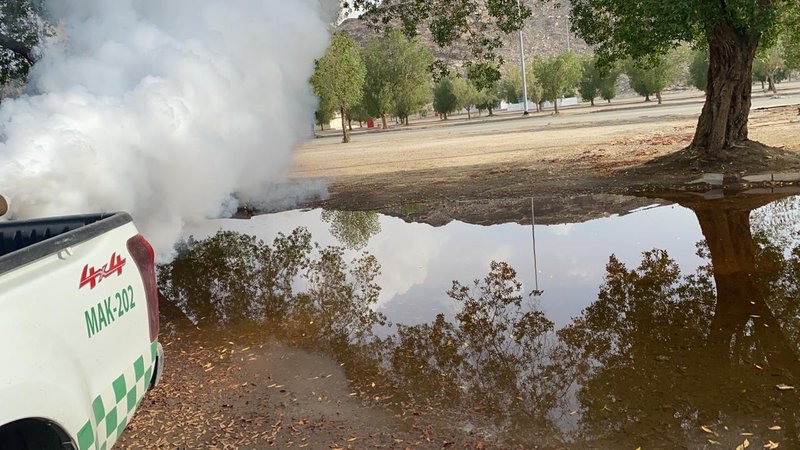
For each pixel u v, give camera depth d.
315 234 11.95
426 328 6.51
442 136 40.44
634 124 33.59
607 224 10.52
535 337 6.00
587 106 76.81
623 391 4.71
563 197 13.27
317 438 4.34
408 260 9.44
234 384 5.40
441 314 6.91
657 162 15.80
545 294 7.29
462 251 9.66
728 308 6.30
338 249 10.55
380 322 6.82
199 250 11.06
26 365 2.30
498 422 4.39
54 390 2.41
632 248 8.90
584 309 6.66
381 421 4.53
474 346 5.90
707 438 3.95
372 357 5.83
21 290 2.38
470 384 5.07
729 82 14.65
